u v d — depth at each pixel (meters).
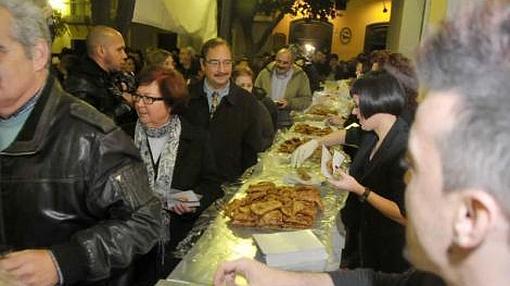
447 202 0.45
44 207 1.06
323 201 1.80
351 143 2.80
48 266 0.95
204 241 1.37
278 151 2.81
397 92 1.70
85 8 4.61
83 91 2.34
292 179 2.08
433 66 0.46
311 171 2.27
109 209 1.10
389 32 10.47
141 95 1.83
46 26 1.05
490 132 0.40
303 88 4.97
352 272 0.96
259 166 2.45
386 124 1.72
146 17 4.28
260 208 1.53
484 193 0.41
